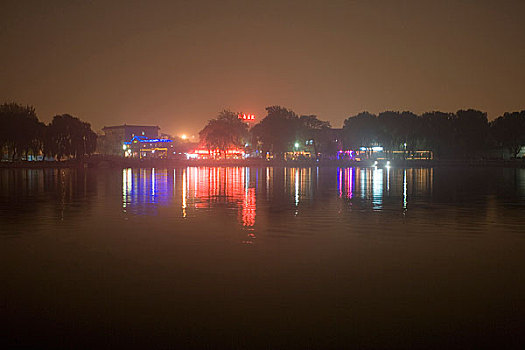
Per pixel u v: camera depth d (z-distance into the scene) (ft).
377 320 29.22
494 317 29.66
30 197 107.86
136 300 32.89
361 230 61.11
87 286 36.14
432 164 349.20
